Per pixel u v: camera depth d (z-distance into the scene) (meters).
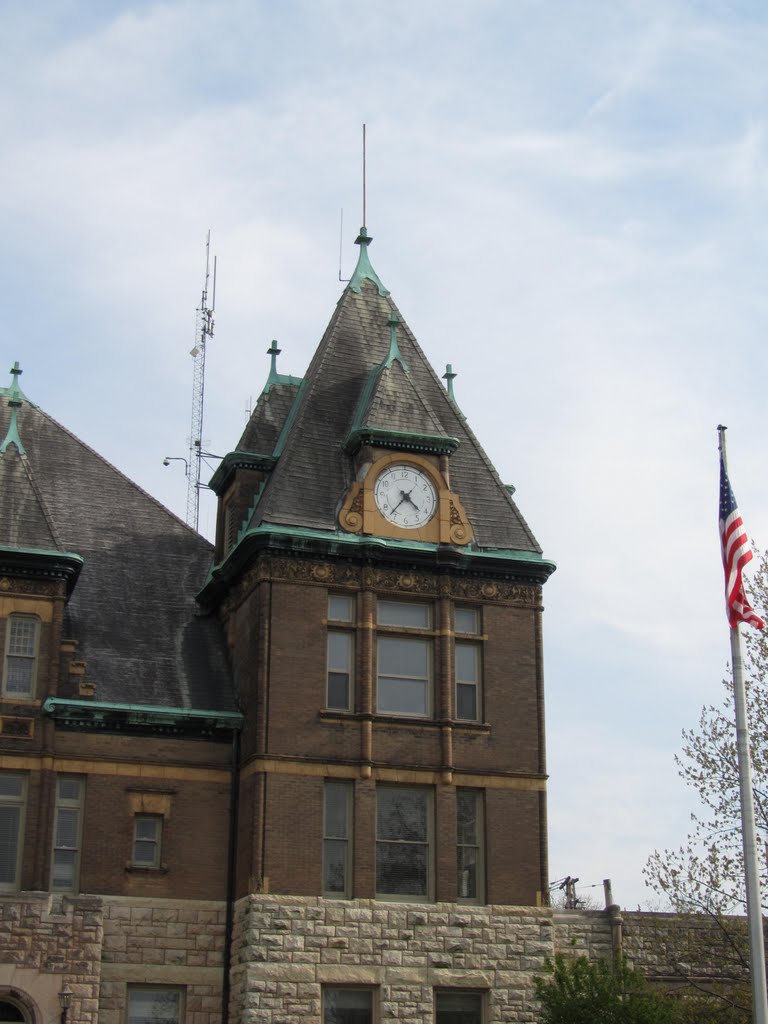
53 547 39.81
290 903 37.72
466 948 38.66
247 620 41.41
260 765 38.69
